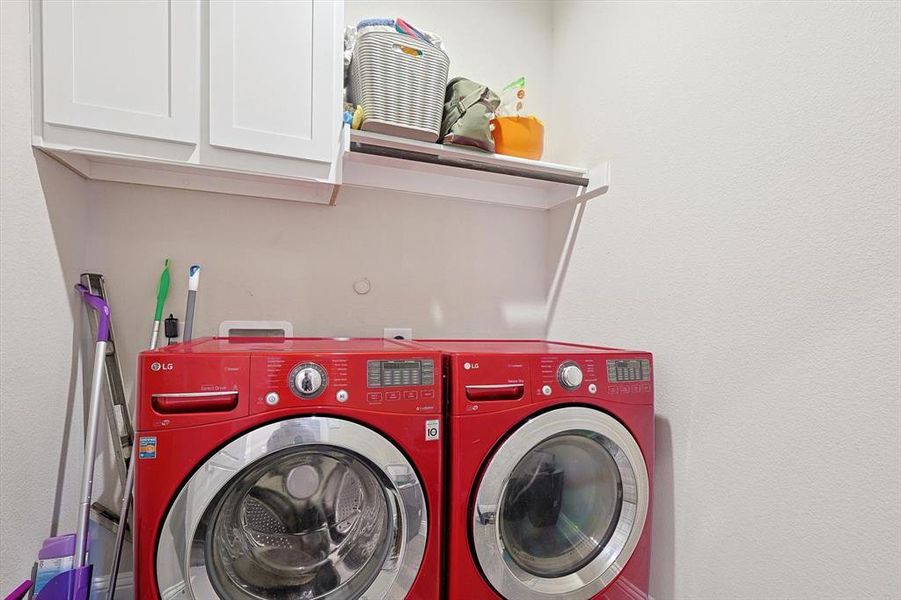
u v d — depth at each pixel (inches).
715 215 45.8
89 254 53.4
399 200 69.2
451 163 59.4
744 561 41.0
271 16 50.0
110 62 43.7
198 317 58.3
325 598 39.3
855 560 33.0
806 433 36.6
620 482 47.5
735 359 43.0
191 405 34.0
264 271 61.6
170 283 57.1
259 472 37.4
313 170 52.6
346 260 65.9
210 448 33.8
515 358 42.7
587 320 66.6
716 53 46.3
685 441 48.2
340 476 41.5
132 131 44.4
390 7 69.0
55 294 45.1
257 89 49.4
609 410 46.0
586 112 68.1
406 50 55.2
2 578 36.7
